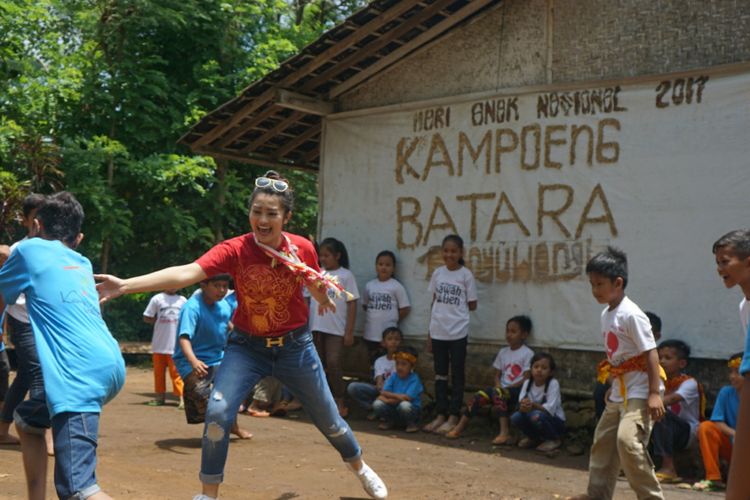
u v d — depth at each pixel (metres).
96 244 14.68
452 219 9.17
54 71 15.21
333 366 9.39
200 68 16.19
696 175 7.55
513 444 8.08
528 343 8.47
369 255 9.88
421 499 5.66
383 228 9.77
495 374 8.70
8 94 14.80
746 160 7.28
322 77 9.93
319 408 5.10
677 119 7.68
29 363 5.97
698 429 6.67
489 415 8.76
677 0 7.80
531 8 8.77
